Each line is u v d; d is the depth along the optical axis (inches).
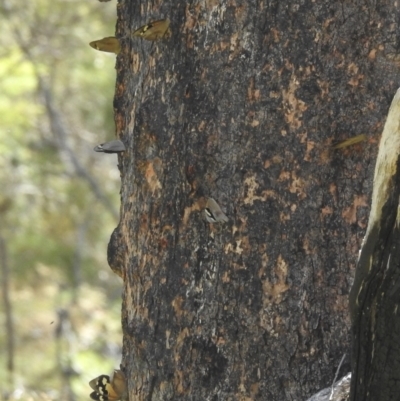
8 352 254.7
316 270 100.7
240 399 101.0
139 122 102.6
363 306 96.7
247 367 101.0
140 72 103.6
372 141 100.5
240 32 100.8
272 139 100.6
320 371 100.7
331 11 100.3
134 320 103.6
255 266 100.8
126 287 104.4
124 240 104.3
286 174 100.6
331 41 100.3
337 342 100.6
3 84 253.9
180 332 102.0
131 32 104.5
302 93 100.4
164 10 102.3
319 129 100.4
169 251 102.3
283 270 100.7
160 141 102.3
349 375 99.9
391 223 95.6
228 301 101.1
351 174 100.7
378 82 100.5
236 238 101.0
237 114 100.8
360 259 96.8
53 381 246.8
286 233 100.7
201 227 101.5
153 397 102.7
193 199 101.6
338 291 100.7
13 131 268.5
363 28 100.4
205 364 101.5
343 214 100.7
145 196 102.9
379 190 96.1
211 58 101.2
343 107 100.4
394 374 96.1
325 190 100.6
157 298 102.6
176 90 101.9
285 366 100.7
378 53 100.4
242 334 101.0
